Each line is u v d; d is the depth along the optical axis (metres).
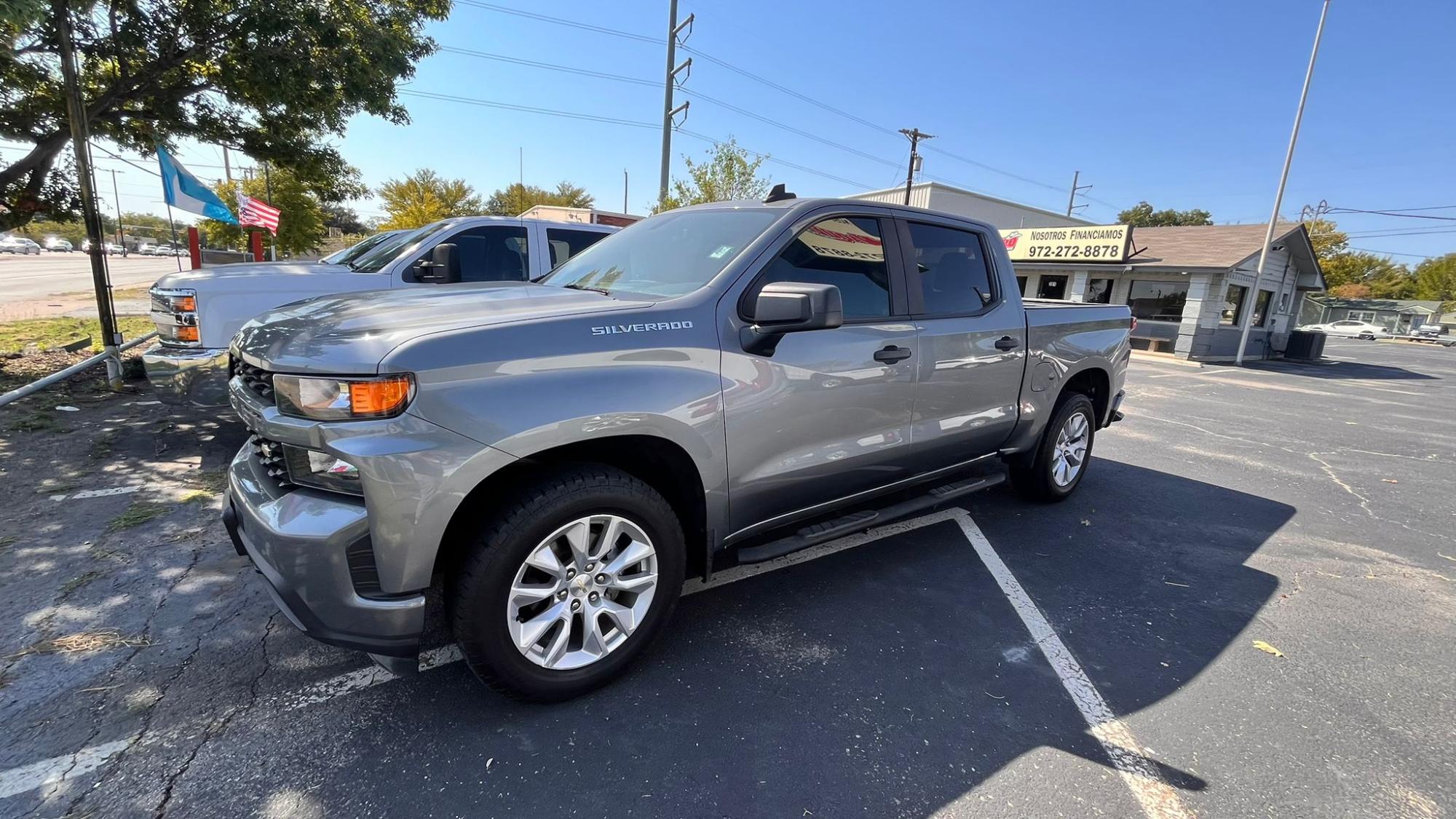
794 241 2.90
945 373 3.43
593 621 2.41
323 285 5.17
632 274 3.11
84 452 4.84
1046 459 4.41
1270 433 8.16
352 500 2.00
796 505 2.98
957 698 2.51
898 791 2.04
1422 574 3.83
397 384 1.95
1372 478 6.04
